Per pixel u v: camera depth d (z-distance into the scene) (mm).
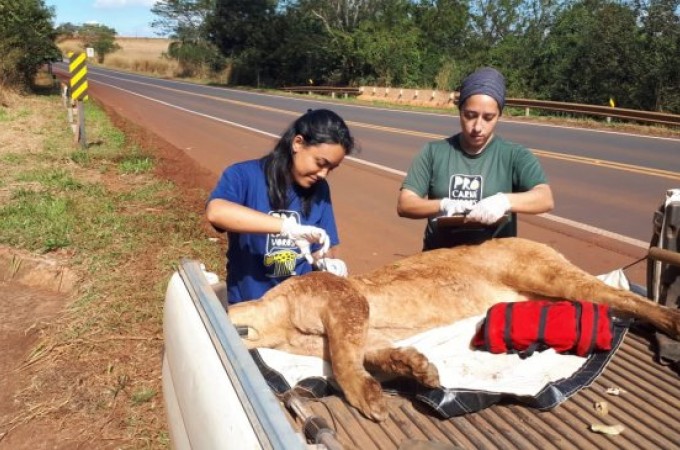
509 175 3771
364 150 14258
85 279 6258
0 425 4145
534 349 2842
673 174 10883
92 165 11883
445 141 3920
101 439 3928
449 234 3934
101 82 50250
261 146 15070
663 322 2922
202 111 25625
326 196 3412
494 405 2525
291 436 1442
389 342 3250
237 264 3383
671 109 21719
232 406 1702
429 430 2385
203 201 9336
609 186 10016
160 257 6762
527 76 27781
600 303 3207
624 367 2766
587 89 24469
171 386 2449
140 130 17969
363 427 2428
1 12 25766
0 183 10031
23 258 6734
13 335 5414
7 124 17156
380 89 33031
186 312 2264
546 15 34719
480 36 37219
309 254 3010
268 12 51031
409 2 40812
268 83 49062
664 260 2994
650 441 2244
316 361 3006
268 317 3064
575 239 7309
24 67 26812
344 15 46781
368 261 6742
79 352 4914
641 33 23016
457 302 3461
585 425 2369
